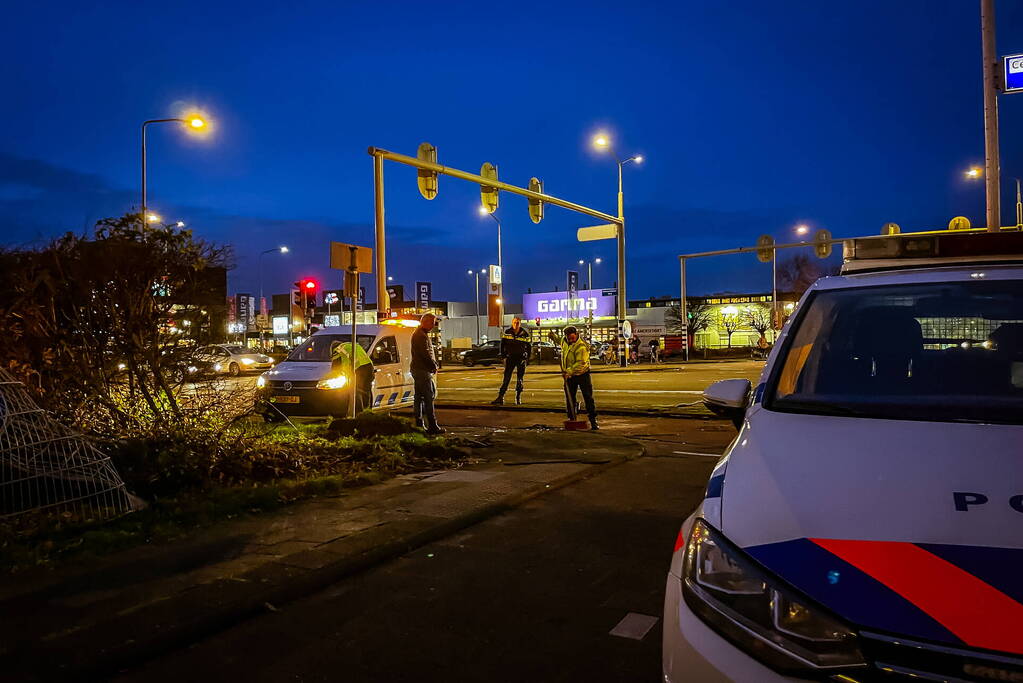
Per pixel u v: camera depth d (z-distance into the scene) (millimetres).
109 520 6016
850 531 2033
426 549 5668
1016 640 1688
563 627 4176
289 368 13305
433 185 17250
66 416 7727
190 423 8211
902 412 2723
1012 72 13312
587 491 7582
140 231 8219
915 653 1751
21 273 7684
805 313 3443
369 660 3801
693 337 55969
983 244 3658
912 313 3252
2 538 5383
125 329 8070
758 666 1941
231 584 4617
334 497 7062
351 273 11539
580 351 12211
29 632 3891
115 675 3654
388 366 14336
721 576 2107
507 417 14625
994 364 2949
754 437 2701
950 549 1901
